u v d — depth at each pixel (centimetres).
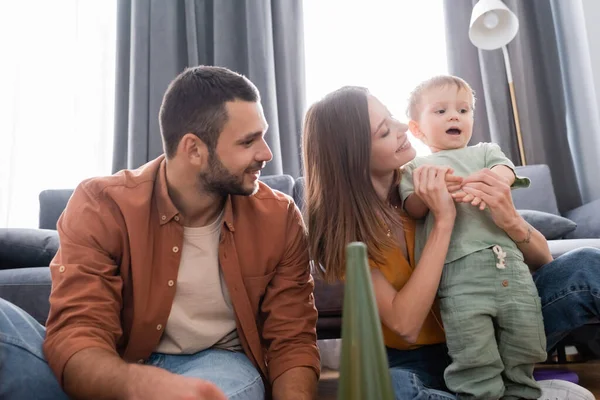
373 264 108
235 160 106
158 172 113
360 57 300
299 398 96
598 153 254
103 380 83
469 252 109
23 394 85
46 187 304
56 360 88
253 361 110
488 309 104
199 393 73
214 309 110
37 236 190
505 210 108
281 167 276
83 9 311
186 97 106
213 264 110
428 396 100
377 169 116
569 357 207
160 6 291
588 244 171
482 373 102
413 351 115
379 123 113
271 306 113
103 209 106
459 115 131
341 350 39
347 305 39
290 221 117
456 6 284
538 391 103
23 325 91
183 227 109
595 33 251
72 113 306
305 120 121
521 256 112
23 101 305
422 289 101
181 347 108
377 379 37
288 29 294
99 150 304
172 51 289
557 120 276
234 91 106
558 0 280
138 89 283
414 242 121
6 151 303
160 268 106
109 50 311
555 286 110
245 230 113
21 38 308
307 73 302
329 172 113
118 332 100
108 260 104
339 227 109
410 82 297
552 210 236
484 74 273
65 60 310
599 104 250
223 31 288
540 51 283
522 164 259
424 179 110
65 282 98
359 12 302
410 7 301
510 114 274
